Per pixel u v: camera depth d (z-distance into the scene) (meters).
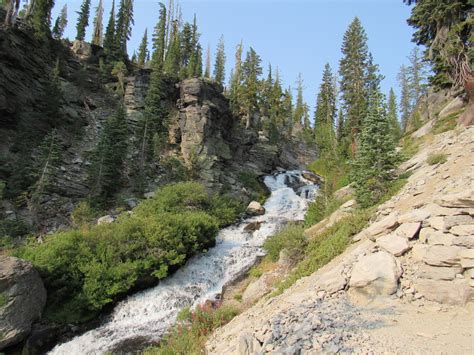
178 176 37.19
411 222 9.99
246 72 72.38
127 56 56.69
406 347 6.12
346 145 42.06
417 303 7.77
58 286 17.25
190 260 22.38
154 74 44.84
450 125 22.50
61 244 18.44
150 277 19.50
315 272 12.48
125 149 34.91
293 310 9.02
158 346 13.73
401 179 16.14
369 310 8.02
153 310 17.45
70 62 44.97
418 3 25.39
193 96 45.97
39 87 36.28
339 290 9.42
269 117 69.19
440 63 22.95
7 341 13.68
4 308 14.02
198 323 13.15
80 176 31.80
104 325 16.30
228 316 13.53
